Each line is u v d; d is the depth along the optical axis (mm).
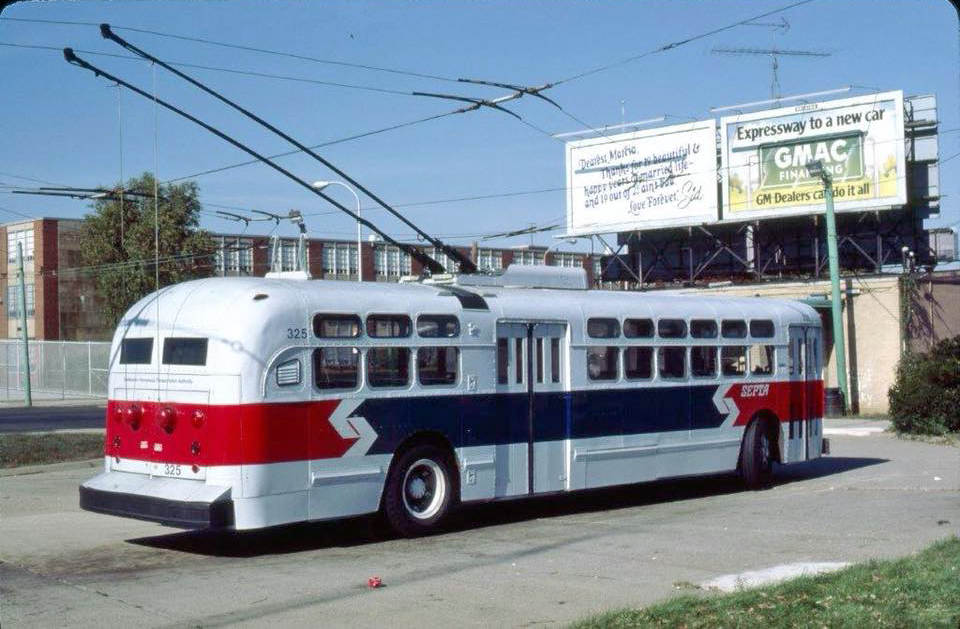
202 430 10508
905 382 25484
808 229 36844
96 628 7602
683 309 15102
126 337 11531
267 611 8109
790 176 35125
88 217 41438
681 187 37375
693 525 12367
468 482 12312
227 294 10867
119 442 11445
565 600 8383
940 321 33375
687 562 9930
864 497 14742
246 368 10477
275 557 10586
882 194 33500
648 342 14531
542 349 13281
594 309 13867
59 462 19453
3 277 57000
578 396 13578
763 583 8586
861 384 32688
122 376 11477
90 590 8922
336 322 11203
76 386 51562
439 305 12227
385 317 11656
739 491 15969
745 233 38406
